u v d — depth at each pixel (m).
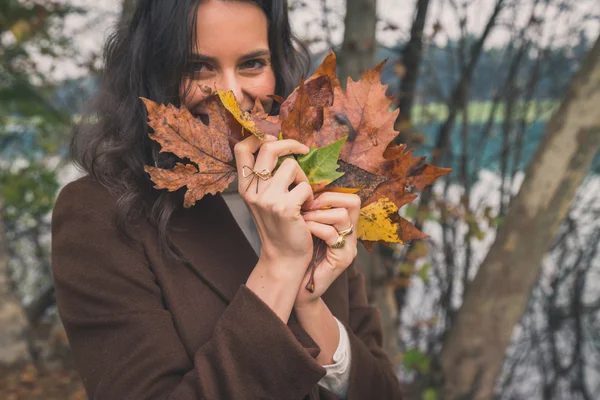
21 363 3.74
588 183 3.83
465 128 3.33
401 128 3.03
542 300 4.10
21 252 5.24
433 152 3.27
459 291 3.62
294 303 1.02
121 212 1.03
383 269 2.95
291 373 0.92
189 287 1.03
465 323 2.83
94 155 1.11
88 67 4.03
